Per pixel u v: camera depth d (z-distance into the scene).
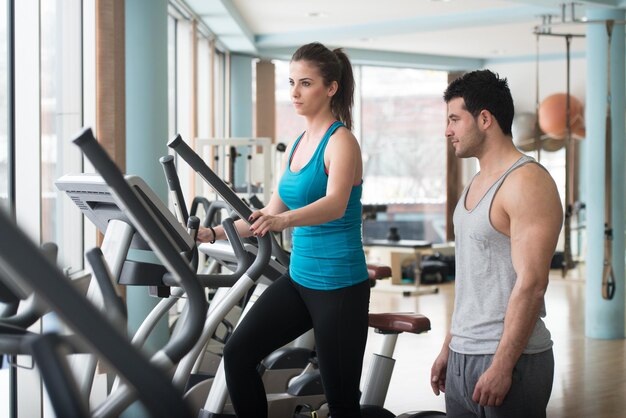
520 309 1.90
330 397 2.38
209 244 2.83
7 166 3.46
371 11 8.09
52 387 0.99
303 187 2.37
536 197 1.91
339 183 2.25
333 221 2.32
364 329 2.37
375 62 10.77
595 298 6.21
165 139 5.16
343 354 2.34
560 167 11.26
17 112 3.46
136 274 2.07
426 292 8.62
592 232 6.23
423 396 4.52
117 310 1.58
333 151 2.29
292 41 9.24
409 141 11.91
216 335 4.16
